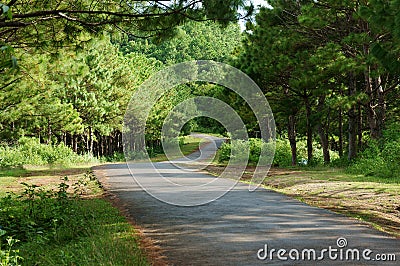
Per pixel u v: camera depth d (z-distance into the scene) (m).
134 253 7.39
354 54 23.08
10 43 12.47
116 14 10.21
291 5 24.77
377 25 12.56
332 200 14.21
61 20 11.73
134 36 11.40
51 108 30.81
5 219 9.80
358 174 21.78
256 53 27.11
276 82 28.89
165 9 10.61
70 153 42.28
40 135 43.88
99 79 49.16
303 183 19.00
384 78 27.88
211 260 7.15
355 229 9.49
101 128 50.28
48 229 9.60
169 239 8.80
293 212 11.84
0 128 31.45
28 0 11.48
